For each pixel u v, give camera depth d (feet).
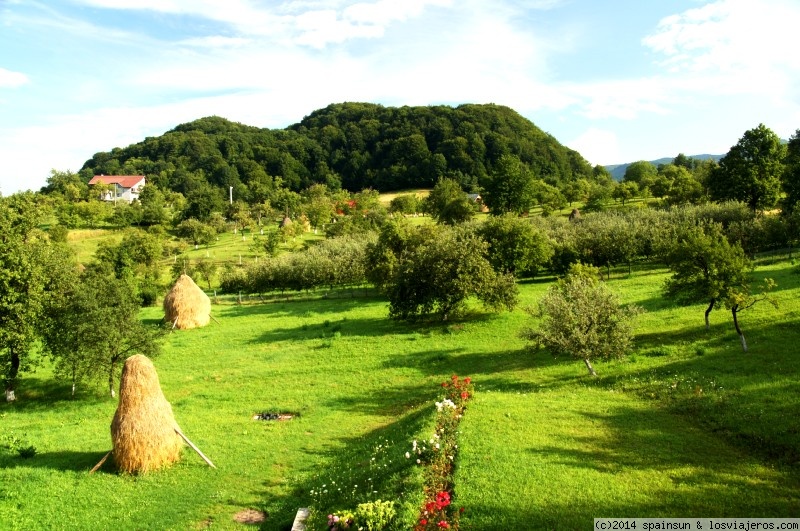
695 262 92.53
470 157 535.19
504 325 124.47
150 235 297.94
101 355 96.37
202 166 611.88
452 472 49.37
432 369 98.99
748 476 46.24
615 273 171.12
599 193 314.96
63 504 55.88
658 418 62.49
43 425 86.99
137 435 63.72
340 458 63.46
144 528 50.93
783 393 63.10
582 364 91.09
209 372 107.24
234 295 214.90
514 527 39.19
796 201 175.73
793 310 95.66
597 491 44.09
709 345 87.97
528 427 60.13
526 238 168.55
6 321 99.55
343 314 154.30
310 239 345.51
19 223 109.91
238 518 52.08
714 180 225.15
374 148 638.53
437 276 127.65
